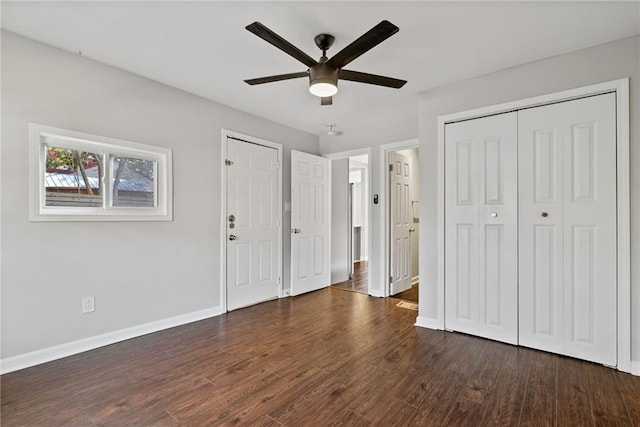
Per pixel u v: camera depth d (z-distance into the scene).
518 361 2.36
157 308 2.98
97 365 2.28
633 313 2.19
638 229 2.18
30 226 2.26
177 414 1.74
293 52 1.89
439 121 3.03
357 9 1.91
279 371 2.21
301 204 4.43
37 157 2.29
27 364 2.24
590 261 2.34
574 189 2.40
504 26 2.08
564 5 1.87
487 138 2.78
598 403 1.84
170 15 1.98
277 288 4.20
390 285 4.33
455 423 1.67
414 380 2.10
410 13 1.95
